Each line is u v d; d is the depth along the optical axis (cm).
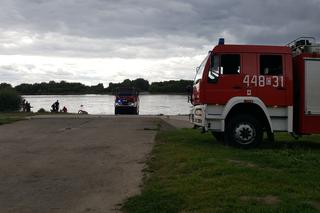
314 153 1228
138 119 2552
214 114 1348
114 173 1012
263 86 1348
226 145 1351
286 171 954
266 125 1359
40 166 1102
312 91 1369
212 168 969
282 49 1355
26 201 799
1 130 1906
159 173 980
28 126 2081
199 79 1371
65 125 2131
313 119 1369
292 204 704
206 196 758
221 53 1348
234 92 1345
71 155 1251
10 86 5906
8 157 1227
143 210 714
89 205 771
